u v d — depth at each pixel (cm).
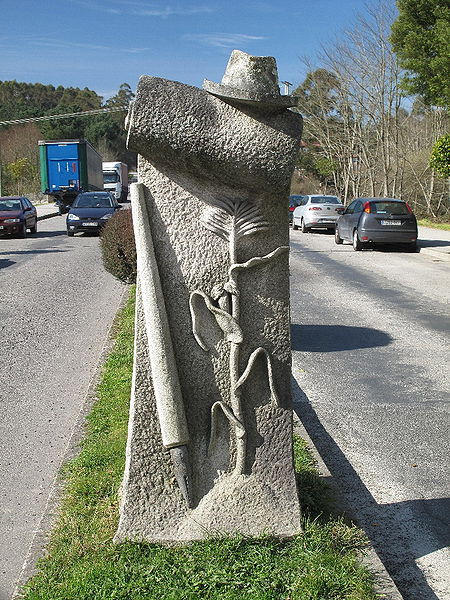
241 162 345
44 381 770
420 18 2334
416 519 467
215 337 367
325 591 327
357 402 716
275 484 376
